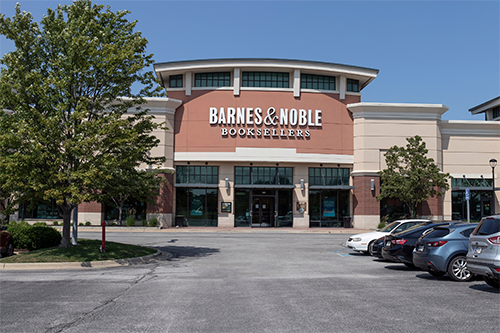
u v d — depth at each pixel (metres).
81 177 14.41
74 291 9.64
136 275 12.34
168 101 36.53
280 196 38.12
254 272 12.85
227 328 6.41
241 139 37.41
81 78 16.50
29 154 14.78
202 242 23.86
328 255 17.86
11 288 10.07
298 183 38.03
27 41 15.78
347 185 38.34
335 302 8.27
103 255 15.78
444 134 38.62
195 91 37.88
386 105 37.44
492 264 8.88
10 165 13.62
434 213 36.69
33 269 13.97
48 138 14.98
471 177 38.28
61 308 7.84
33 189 15.29
